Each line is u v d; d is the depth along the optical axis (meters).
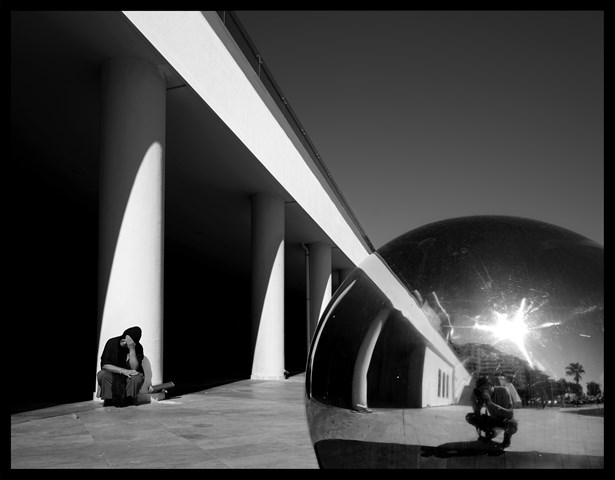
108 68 9.09
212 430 5.62
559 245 2.04
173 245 24.06
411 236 2.25
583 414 1.80
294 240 22.91
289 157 16.55
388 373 1.97
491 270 1.97
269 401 8.80
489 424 1.81
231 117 11.91
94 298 24.05
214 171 14.52
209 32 10.96
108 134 8.95
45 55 9.08
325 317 2.30
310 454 4.36
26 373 14.94
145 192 8.87
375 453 1.96
